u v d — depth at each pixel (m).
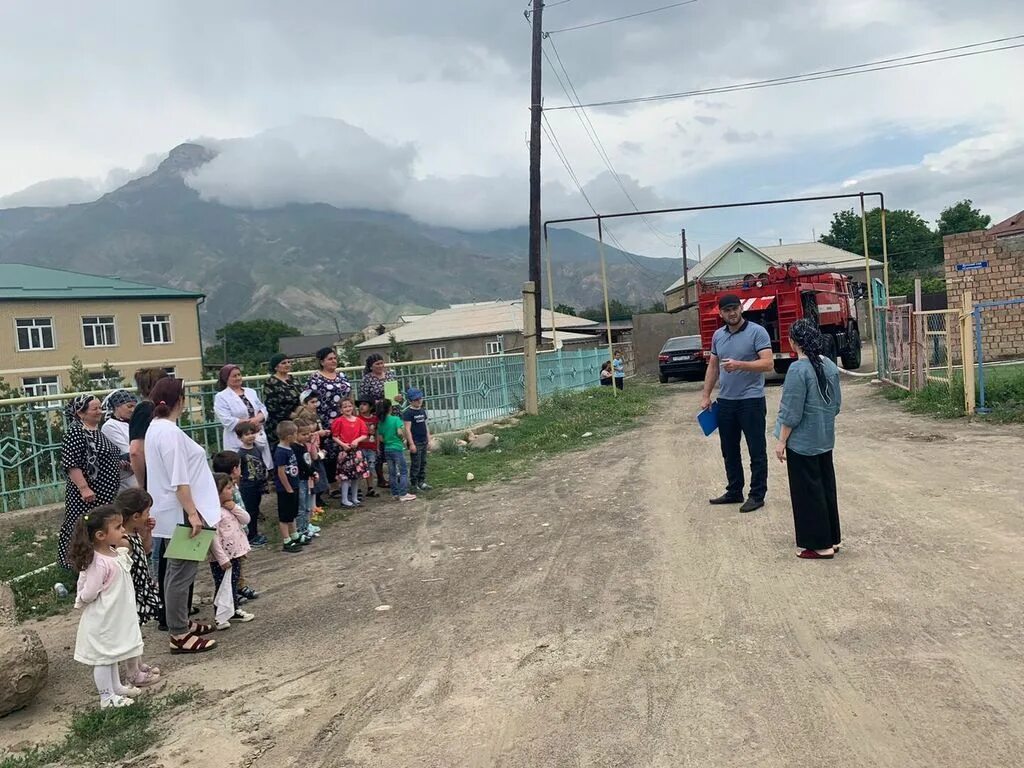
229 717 4.24
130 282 54.78
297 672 4.78
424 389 13.38
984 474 8.18
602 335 58.69
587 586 5.80
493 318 62.47
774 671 4.10
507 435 14.12
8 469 8.16
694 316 31.50
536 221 21.94
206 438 9.27
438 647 4.93
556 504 8.75
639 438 13.40
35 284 50.50
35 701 4.72
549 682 4.25
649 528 7.29
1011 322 22.20
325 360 9.53
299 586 6.61
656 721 3.71
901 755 3.24
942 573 5.33
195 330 55.03
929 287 64.00
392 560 7.14
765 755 3.33
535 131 21.84
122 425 6.96
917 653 4.16
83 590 4.45
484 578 6.30
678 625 4.86
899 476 8.46
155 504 5.55
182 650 5.29
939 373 17.30
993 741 3.28
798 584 5.38
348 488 9.52
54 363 48.91
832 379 5.88
